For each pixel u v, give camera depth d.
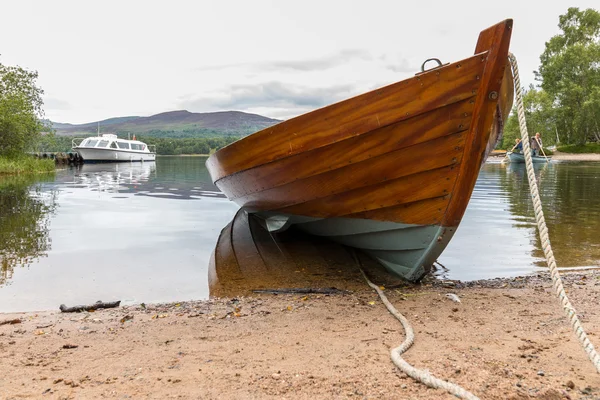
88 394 1.95
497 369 2.14
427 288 4.08
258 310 3.33
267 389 1.98
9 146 26.03
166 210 9.29
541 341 2.53
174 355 2.42
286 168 4.73
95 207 9.61
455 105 3.62
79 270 4.64
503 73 3.45
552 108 55.75
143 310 3.39
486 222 7.49
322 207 4.91
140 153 43.84
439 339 2.61
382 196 4.27
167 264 4.97
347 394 1.92
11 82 27.95
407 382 2.03
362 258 5.27
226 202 10.69
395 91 3.77
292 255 5.43
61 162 38.62
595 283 3.97
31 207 9.49
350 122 4.04
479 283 4.22
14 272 4.53
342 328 2.86
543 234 2.52
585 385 1.96
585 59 55.72
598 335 2.60
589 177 17.20
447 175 3.85
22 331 2.88
